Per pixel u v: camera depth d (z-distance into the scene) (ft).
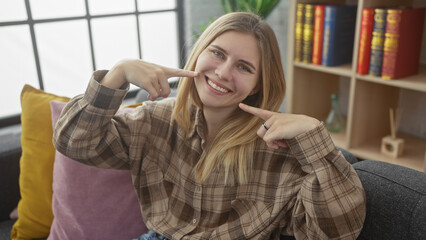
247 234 3.17
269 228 3.10
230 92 3.16
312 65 6.14
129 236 3.98
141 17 8.19
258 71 3.19
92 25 7.48
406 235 2.82
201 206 3.40
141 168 3.66
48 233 4.33
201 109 3.51
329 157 2.83
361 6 5.27
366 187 3.11
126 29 7.99
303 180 2.94
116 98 3.10
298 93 6.66
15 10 6.41
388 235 2.93
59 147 3.34
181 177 3.52
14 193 4.81
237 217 3.29
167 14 8.59
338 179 2.82
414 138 6.31
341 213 2.75
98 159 3.45
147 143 3.62
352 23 6.07
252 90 3.37
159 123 3.65
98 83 3.05
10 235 4.45
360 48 5.43
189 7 8.46
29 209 4.27
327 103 7.17
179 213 3.50
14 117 6.38
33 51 6.71
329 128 6.59
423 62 6.17
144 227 4.02
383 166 3.28
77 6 7.15
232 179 3.30
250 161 3.27
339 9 5.73
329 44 5.88
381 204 2.98
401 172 3.14
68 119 3.18
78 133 3.18
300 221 2.95
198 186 3.40
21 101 4.51
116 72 3.08
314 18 5.97
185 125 3.54
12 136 5.13
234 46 3.06
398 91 6.41
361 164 3.38
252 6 7.11
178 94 3.48
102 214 3.95
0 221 4.77
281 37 8.20
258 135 3.03
